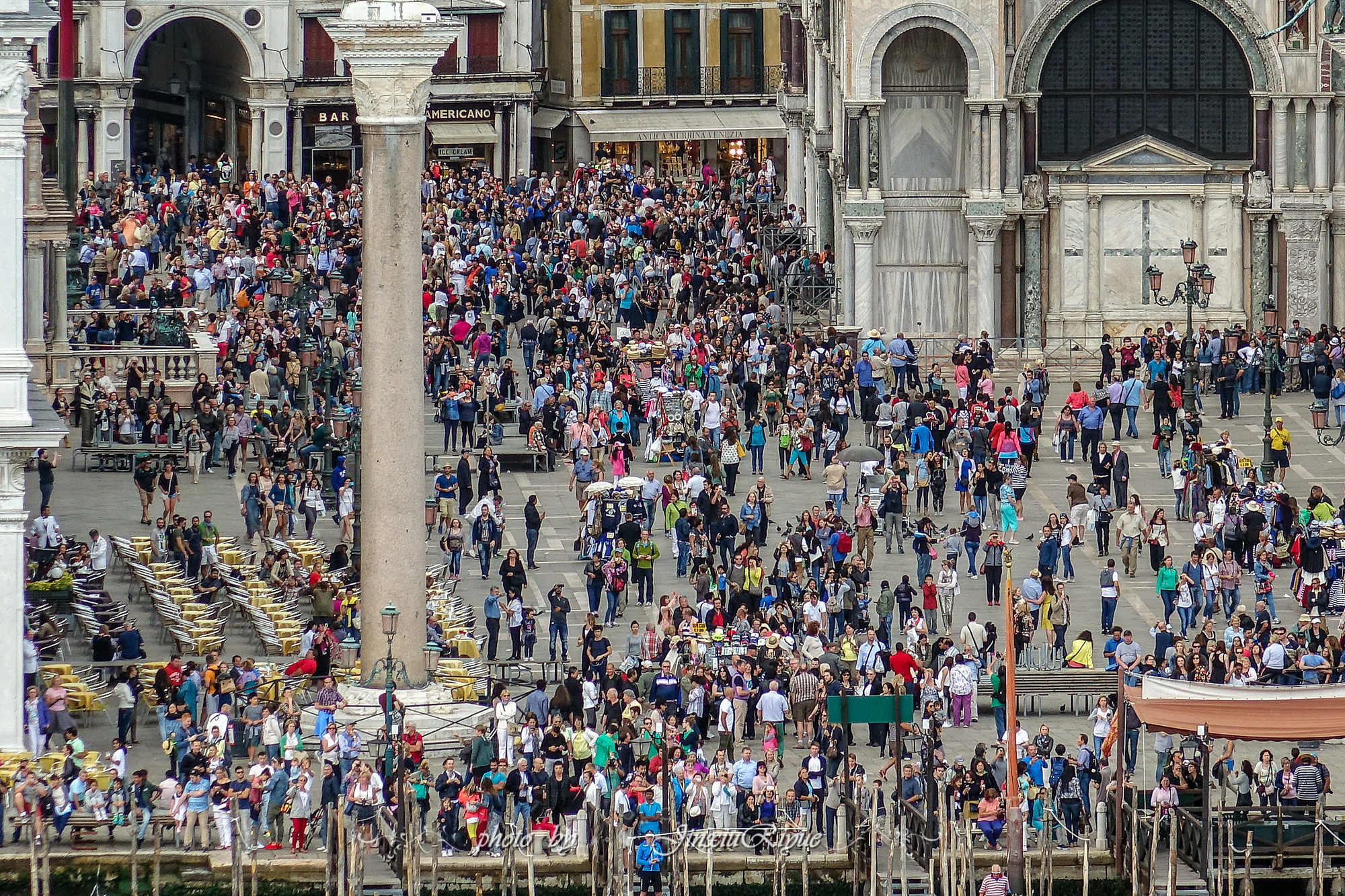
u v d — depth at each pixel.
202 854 141.62
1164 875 143.88
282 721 153.38
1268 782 151.38
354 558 186.62
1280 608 188.62
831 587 178.25
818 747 152.00
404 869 137.88
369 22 152.88
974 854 144.25
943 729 166.12
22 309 150.50
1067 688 165.62
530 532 195.88
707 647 168.62
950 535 192.50
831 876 144.75
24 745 150.38
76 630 176.88
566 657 173.38
